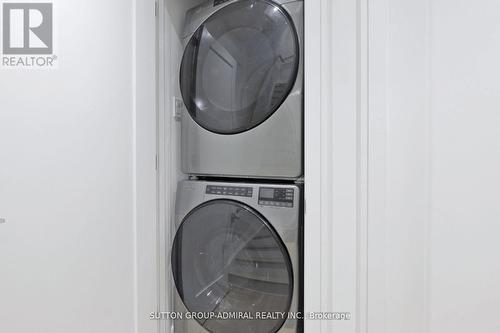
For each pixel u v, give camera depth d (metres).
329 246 1.05
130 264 1.16
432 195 0.92
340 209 1.04
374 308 0.99
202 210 1.34
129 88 1.14
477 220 0.87
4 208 0.84
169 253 1.40
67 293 0.96
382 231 0.98
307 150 1.08
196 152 1.38
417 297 0.95
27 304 0.88
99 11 1.03
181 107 1.45
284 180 1.24
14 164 0.85
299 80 1.15
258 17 1.23
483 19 0.85
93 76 1.02
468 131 0.88
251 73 1.24
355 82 1.00
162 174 1.34
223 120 1.31
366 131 0.99
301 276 1.17
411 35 0.93
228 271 1.30
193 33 1.39
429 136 0.92
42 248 0.91
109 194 1.08
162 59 1.34
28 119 0.88
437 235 0.92
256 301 1.24
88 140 1.01
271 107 1.20
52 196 0.93
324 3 1.04
